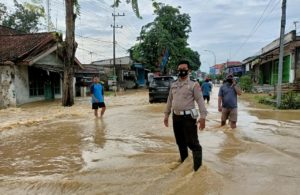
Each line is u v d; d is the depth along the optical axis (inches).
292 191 162.6
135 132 359.9
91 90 495.2
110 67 1758.1
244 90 1236.5
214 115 500.7
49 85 930.7
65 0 705.0
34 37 853.8
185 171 200.2
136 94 1214.9
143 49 1582.2
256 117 481.4
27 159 250.1
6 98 744.3
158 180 186.4
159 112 561.9
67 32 709.9
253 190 164.1
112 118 482.0
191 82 206.8
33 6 530.3
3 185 187.9
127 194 167.9
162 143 298.7
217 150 259.0
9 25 1491.1
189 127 204.1
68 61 713.0
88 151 272.8
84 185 183.9
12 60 722.2
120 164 227.6
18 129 394.3
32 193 175.0
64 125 421.7
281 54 619.2
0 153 270.8
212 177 181.6
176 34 1636.3
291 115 506.9
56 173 211.3
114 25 1545.3
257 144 276.1
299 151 255.0
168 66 1636.3
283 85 825.5
